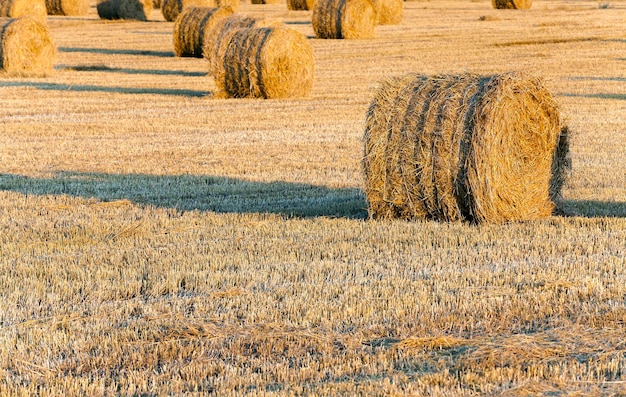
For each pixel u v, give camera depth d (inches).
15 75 2353.6
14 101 1916.8
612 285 709.9
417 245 852.0
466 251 827.4
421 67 2539.4
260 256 810.2
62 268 775.1
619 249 831.1
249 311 653.3
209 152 1416.1
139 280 739.4
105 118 1733.5
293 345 588.4
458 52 2923.2
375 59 2760.8
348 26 3316.9
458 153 920.3
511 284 720.3
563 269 763.4
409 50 2987.2
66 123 1670.8
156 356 571.2
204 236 898.1
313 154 1400.1
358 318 637.3
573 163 1305.4
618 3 5191.9
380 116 952.3
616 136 1521.9
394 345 584.1
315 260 796.0
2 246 858.1
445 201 937.5
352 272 754.2
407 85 955.3
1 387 526.9
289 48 2014.0
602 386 517.0
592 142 1469.0
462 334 610.2
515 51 2935.5
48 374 544.7
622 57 2760.8
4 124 1643.7
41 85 2180.1
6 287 722.8
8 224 956.6
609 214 1009.5
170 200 1086.4
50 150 1422.2
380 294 694.5
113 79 2324.1
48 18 4220.0
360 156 1385.3
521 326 623.2
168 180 1207.6
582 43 3147.1
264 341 594.9
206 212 1011.3
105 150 1427.2
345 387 515.8
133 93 2073.1
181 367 554.9
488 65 2564.0
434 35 3464.6
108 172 1259.8
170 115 1777.8
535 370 537.3
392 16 4001.0
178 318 641.6
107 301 690.2
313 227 931.3
